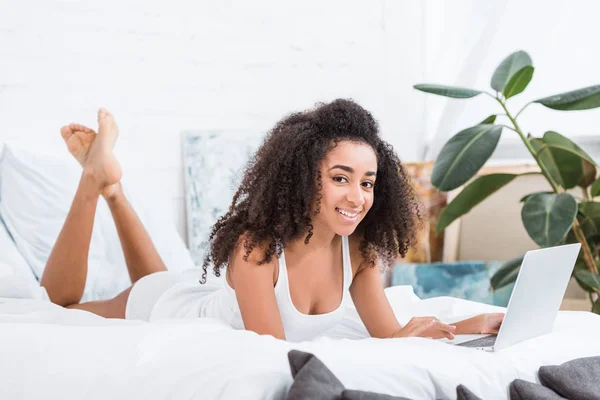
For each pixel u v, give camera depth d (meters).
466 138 2.94
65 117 3.18
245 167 1.98
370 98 3.73
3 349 1.64
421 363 1.50
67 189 2.87
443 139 3.73
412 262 3.55
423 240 3.56
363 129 1.82
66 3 3.17
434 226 3.58
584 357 1.67
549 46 3.64
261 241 1.79
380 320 1.98
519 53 3.07
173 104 3.37
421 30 3.72
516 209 3.57
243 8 3.49
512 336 1.70
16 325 1.71
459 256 3.65
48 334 1.67
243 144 3.44
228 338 1.56
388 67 3.73
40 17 3.12
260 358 1.45
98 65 3.23
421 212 2.10
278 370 1.42
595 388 1.53
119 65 3.27
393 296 2.27
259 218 1.81
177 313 2.17
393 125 3.75
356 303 2.03
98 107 3.24
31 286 2.37
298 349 1.48
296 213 1.79
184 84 3.39
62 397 1.54
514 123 3.00
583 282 3.00
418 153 3.79
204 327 1.66
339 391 1.34
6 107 3.07
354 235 1.98
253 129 3.53
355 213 1.78
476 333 1.83
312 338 1.97
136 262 2.65
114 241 2.89
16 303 2.10
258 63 3.53
